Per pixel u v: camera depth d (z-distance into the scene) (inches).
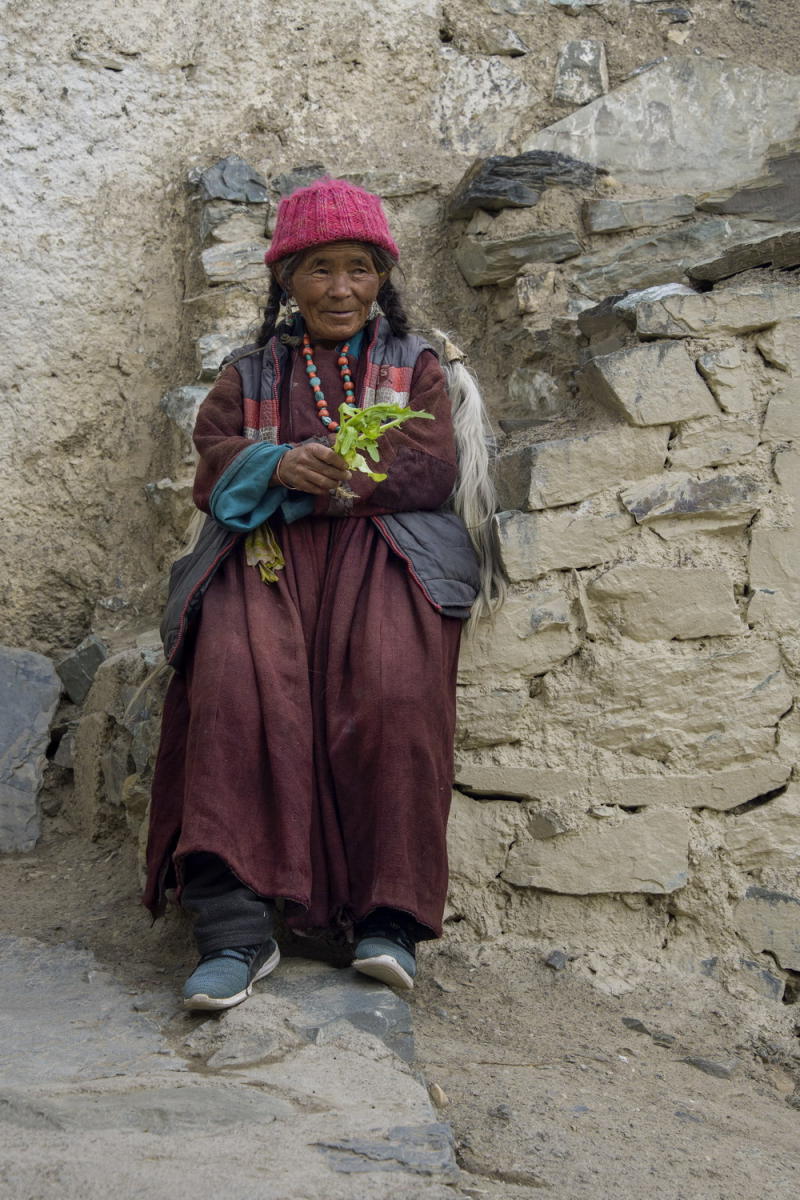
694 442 120.2
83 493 160.7
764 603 119.5
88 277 161.3
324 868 103.7
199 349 154.6
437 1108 88.4
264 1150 74.0
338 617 106.8
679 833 117.3
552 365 147.0
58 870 138.3
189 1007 95.3
